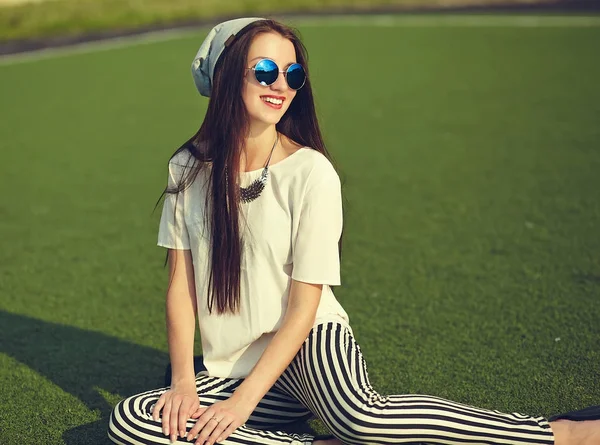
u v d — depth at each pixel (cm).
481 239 559
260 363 294
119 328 446
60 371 399
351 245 556
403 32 1470
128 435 287
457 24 1527
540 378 378
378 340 420
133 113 995
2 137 905
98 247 572
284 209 301
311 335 301
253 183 302
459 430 283
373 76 1138
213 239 304
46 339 434
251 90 296
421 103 985
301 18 1680
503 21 1540
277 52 297
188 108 1012
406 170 729
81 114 998
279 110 299
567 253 528
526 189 661
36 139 892
